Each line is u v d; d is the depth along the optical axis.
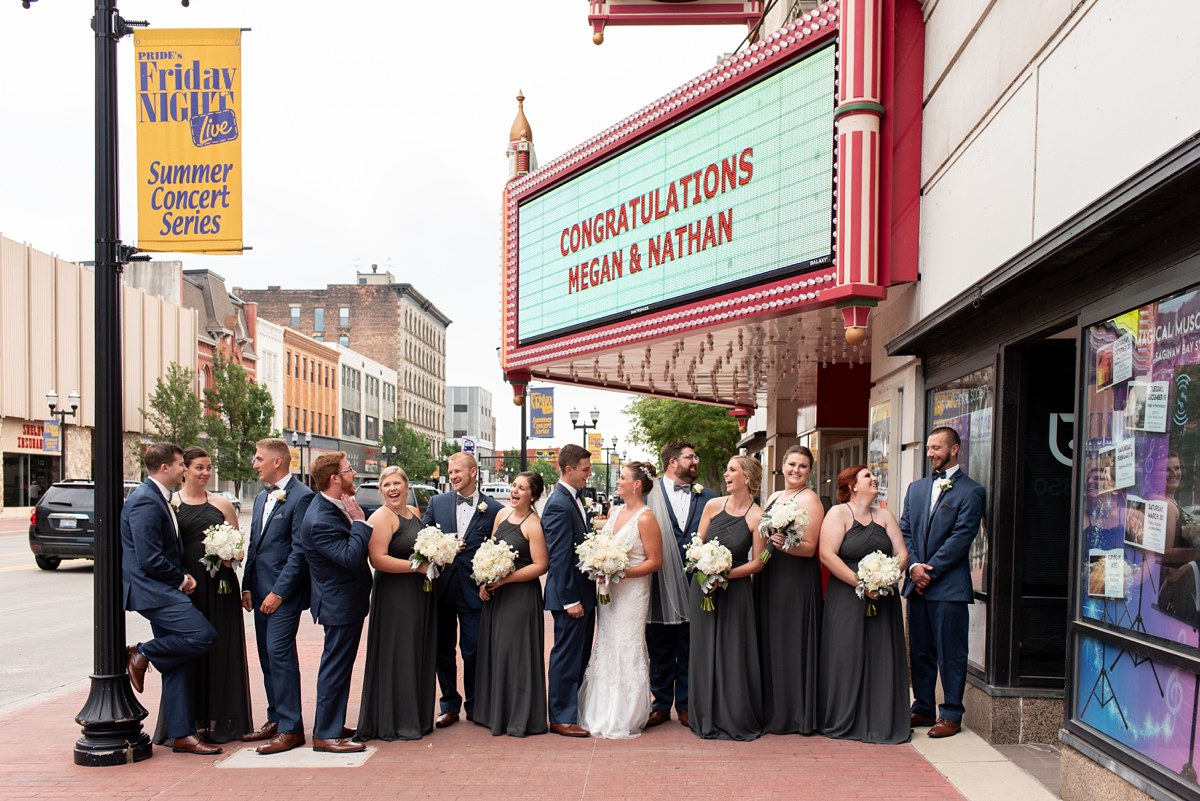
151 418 44.00
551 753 6.06
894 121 7.48
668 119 9.49
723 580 6.25
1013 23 5.64
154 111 6.26
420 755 6.03
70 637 10.91
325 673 6.12
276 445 6.59
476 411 163.50
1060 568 6.26
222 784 5.42
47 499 17.53
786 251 7.92
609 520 6.79
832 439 15.30
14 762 5.91
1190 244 3.91
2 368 38.12
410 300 96.31
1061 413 6.27
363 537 6.10
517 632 6.55
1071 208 4.83
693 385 16.84
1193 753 3.85
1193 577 3.88
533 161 13.17
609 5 11.79
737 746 6.22
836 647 6.45
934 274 7.18
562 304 11.74
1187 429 3.95
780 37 7.99
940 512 6.43
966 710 6.70
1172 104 3.86
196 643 5.95
